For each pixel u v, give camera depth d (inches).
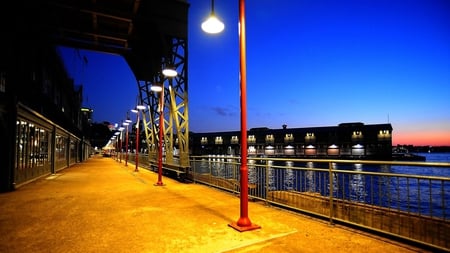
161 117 556.7
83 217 282.8
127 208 324.2
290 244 201.2
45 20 647.1
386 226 217.0
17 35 596.4
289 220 265.9
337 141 4084.6
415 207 717.3
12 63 556.7
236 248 194.7
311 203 285.9
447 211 688.4
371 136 3868.1
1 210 317.1
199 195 414.3
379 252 184.5
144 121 1018.7
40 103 865.5
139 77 939.3
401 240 205.5
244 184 243.4
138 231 234.4
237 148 5014.8
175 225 251.6
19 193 443.8
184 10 680.4
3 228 245.0
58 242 208.7
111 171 921.5
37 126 650.8
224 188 456.8
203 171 551.2
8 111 481.4
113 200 375.2
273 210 307.6
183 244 202.8
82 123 2213.3
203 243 204.7
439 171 1592.0
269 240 210.1
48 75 962.7
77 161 1594.5
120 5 624.1
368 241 205.9
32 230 238.7
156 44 731.4
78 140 1599.4
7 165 470.3
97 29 701.3
